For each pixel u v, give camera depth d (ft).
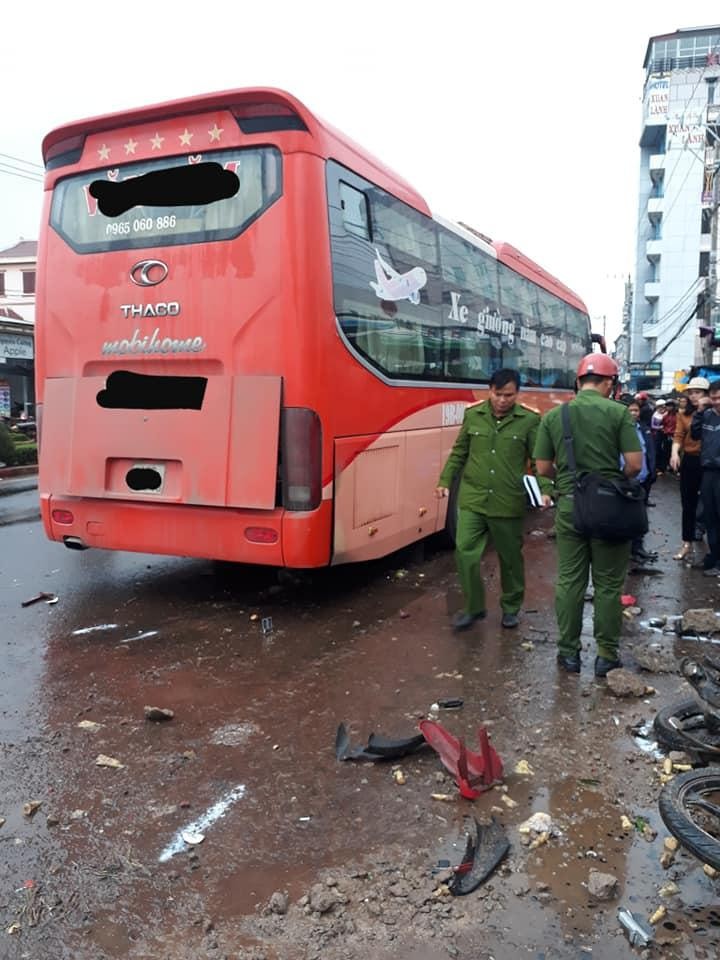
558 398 41.93
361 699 15.10
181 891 9.49
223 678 16.17
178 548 19.15
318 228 17.53
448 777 12.18
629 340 195.21
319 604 21.44
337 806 11.37
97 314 19.58
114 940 8.67
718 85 146.30
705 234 148.05
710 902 9.28
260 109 17.63
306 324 17.43
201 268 18.24
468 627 19.24
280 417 17.70
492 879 9.71
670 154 147.43
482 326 29.12
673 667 16.53
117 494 19.65
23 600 22.08
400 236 21.86
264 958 8.41
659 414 54.34
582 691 15.44
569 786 11.93
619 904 9.25
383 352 20.81
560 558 16.33
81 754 12.92
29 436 77.92
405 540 22.88
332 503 18.42
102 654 17.62
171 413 18.70
